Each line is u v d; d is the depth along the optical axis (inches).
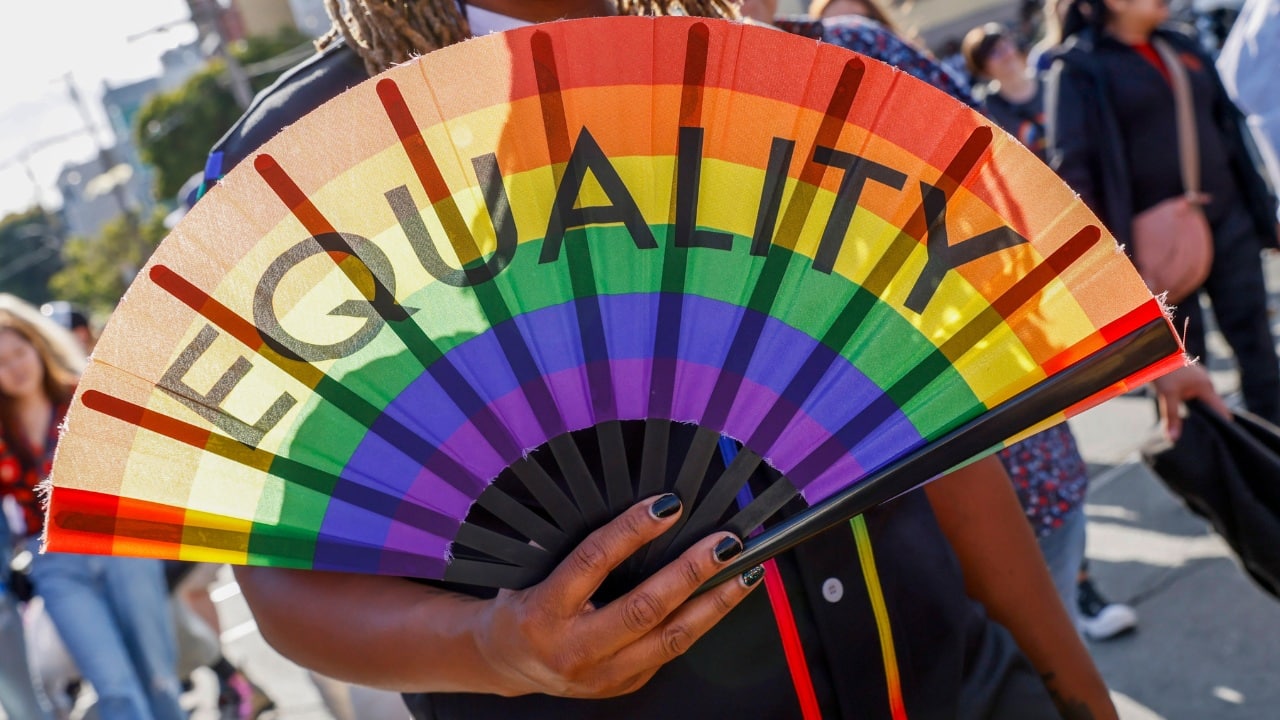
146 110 1524.4
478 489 43.9
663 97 40.8
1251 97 150.1
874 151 41.0
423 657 45.4
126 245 2044.8
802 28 93.4
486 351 42.9
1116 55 144.7
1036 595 59.6
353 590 48.0
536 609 41.2
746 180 41.8
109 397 41.0
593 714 48.3
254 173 40.2
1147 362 41.0
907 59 92.0
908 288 42.1
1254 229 148.3
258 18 1635.1
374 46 51.9
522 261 42.4
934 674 51.1
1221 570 158.4
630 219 42.3
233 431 42.3
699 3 60.6
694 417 43.4
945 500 58.6
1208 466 88.1
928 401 42.6
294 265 41.3
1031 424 41.9
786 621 48.9
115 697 154.4
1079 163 145.6
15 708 161.0
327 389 42.5
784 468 43.1
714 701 48.3
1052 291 41.1
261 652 238.5
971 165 40.4
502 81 40.4
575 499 44.0
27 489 158.1
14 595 159.9
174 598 180.4
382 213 41.4
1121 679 139.1
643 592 40.3
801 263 42.5
